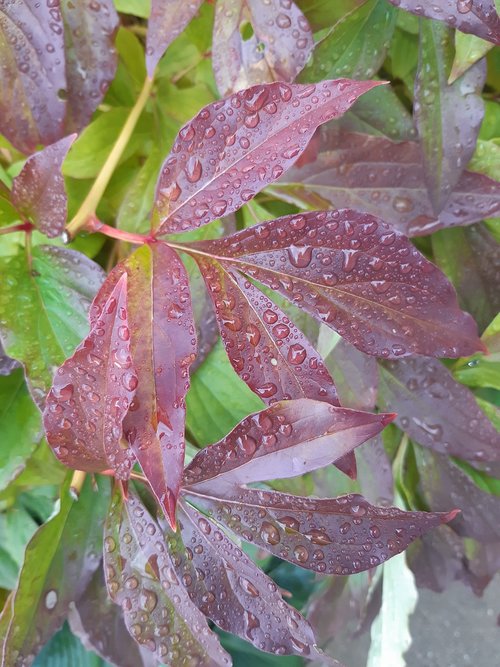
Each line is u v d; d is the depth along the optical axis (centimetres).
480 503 25
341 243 17
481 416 24
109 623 22
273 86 15
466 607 42
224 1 20
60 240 23
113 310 15
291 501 18
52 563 20
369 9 20
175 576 18
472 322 18
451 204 22
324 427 17
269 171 16
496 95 26
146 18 25
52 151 18
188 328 16
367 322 18
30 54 20
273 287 18
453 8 18
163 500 14
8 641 19
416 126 21
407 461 26
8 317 20
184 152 16
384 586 26
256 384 17
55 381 15
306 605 30
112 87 25
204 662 18
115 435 15
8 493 27
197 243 17
